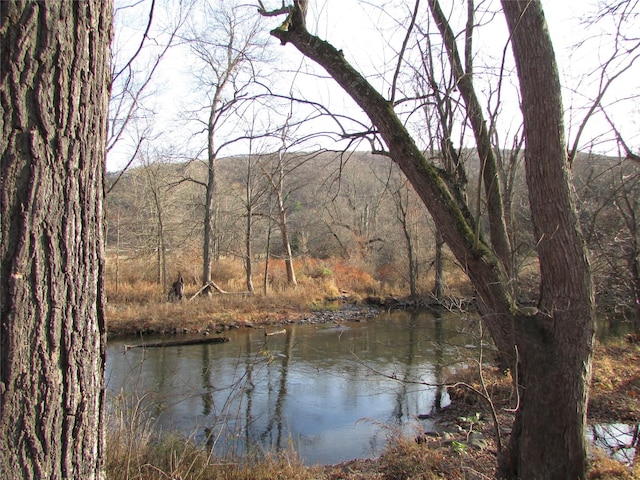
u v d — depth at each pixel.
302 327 18.62
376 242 30.27
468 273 4.11
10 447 1.47
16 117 1.49
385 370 11.90
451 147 4.97
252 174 23.11
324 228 30.77
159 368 11.84
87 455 1.72
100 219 1.81
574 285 3.85
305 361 13.01
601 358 10.41
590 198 8.63
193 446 5.75
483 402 8.43
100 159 1.80
